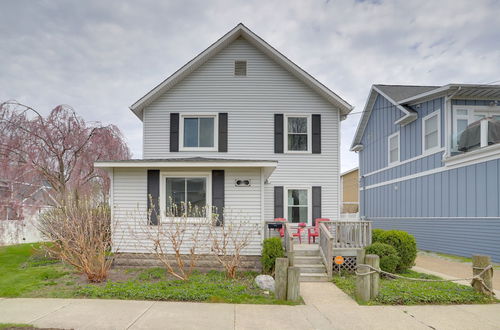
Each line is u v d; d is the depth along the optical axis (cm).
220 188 930
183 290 632
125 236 921
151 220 921
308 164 1260
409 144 1509
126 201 933
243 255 903
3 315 511
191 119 1285
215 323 484
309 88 1288
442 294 621
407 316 526
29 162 1078
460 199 1173
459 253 1175
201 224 910
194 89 1286
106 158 1204
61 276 786
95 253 767
